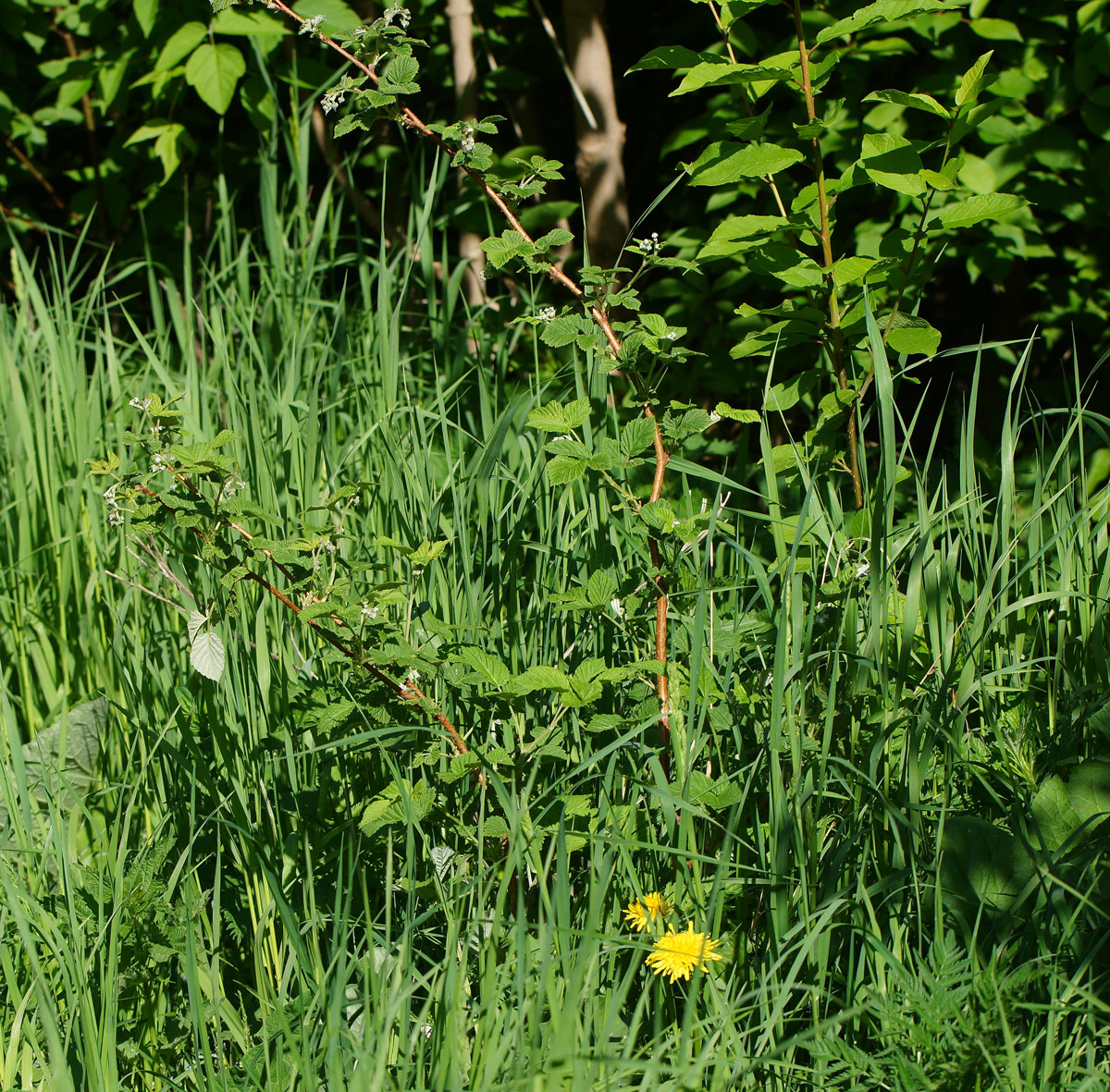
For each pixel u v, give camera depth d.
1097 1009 1.44
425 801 1.72
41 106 4.93
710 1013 1.56
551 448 1.79
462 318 3.80
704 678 1.80
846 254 3.55
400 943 1.61
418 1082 1.42
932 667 1.86
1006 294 4.02
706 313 3.75
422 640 2.01
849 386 2.27
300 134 3.38
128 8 4.35
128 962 1.74
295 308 3.26
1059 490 2.16
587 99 3.46
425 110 4.26
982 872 1.64
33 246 5.12
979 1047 1.35
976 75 1.90
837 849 1.71
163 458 1.78
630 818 1.75
